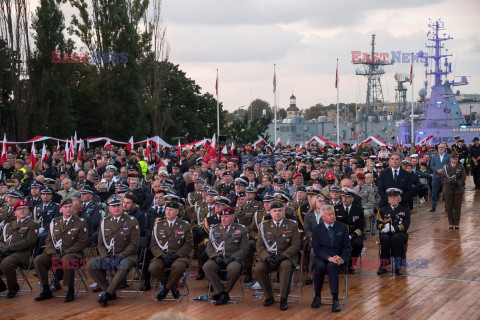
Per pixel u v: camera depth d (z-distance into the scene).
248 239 10.55
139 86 45.28
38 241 11.06
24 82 40.16
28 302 9.77
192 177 15.86
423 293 9.92
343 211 11.28
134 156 20.75
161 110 51.03
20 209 10.42
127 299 9.88
